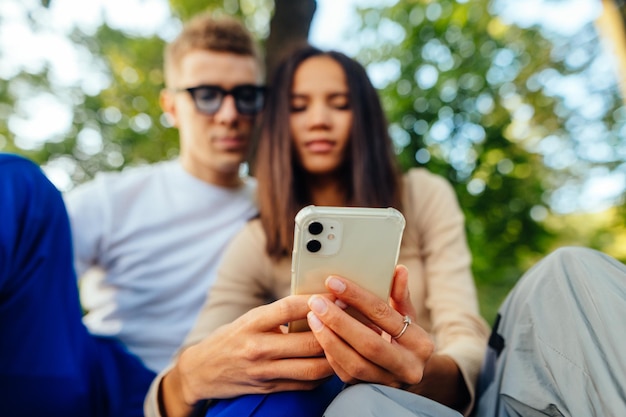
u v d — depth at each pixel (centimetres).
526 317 75
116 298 146
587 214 586
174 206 152
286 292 125
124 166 535
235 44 158
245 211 158
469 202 407
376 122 141
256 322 69
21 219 87
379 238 66
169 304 145
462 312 108
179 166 162
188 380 77
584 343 63
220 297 120
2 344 86
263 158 141
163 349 140
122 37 540
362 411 60
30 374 88
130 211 151
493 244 422
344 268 68
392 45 459
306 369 69
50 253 93
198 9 491
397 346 67
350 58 142
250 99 156
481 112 427
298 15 257
